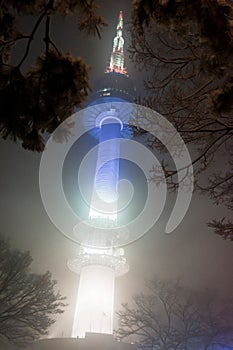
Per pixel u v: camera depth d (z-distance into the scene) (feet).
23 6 16.26
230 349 124.57
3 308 127.03
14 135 16.84
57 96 16.72
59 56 16.76
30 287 128.88
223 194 33.55
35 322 128.67
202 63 22.67
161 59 29.19
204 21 20.16
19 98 16.43
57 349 139.44
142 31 22.38
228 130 29.50
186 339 123.85
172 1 20.16
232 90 23.09
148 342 132.05
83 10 16.71
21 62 16.53
